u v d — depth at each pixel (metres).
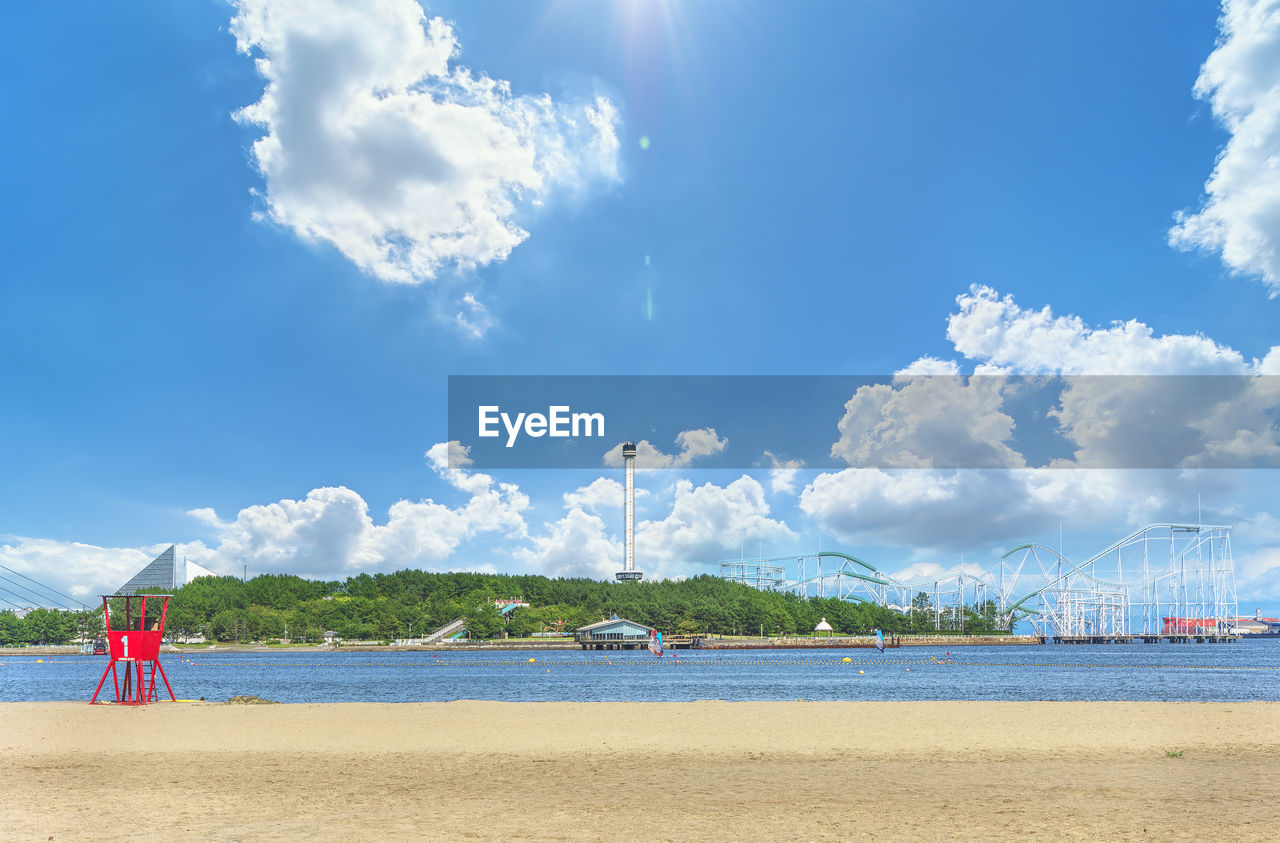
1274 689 85.56
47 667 156.75
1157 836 20.48
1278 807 23.80
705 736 39.09
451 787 27.50
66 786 27.92
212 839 20.30
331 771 30.73
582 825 21.86
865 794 25.97
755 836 20.61
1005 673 114.31
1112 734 39.28
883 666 137.75
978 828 21.41
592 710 48.16
